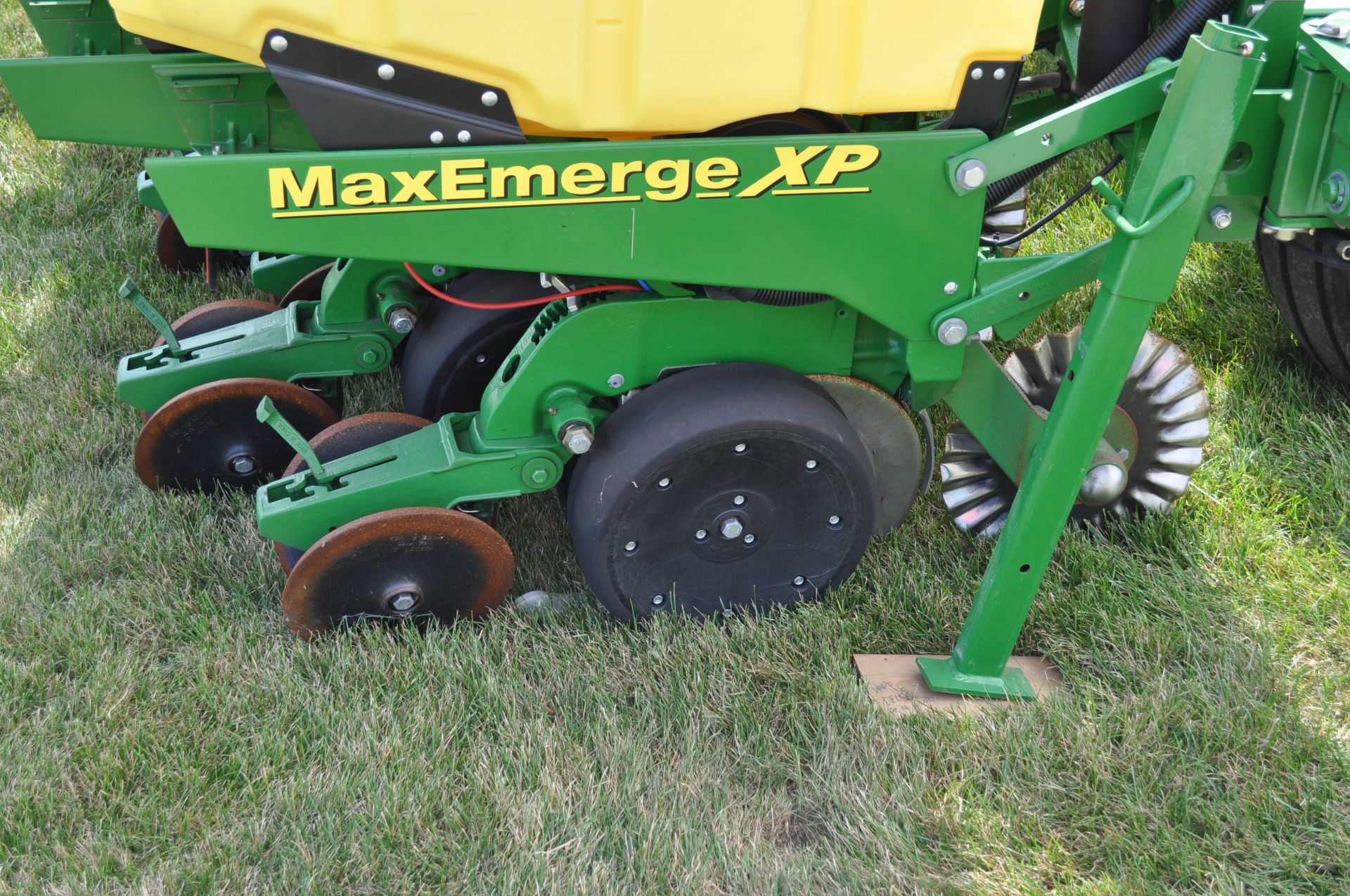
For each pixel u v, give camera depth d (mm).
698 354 2467
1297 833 2178
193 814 2197
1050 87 2998
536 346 2404
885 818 2193
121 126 2650
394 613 2557
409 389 3070
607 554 2475
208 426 2936
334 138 1983
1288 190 2143
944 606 2713
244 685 2453
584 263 2139
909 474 2801
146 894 2051
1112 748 2344
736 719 2410
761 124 2170
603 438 2477
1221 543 2875
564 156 2016
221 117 2645
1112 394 2137
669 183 2066
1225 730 2344
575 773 2299
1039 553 2309
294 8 1845
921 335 2340
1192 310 3641
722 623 2693
